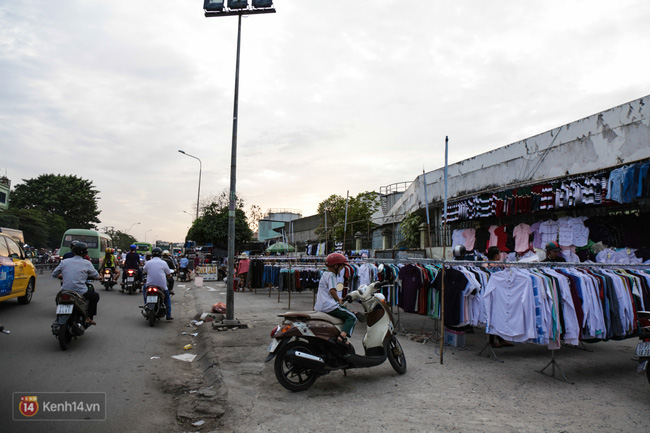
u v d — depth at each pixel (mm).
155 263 9594
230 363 6090
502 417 4090
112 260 16859
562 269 5785
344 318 5395
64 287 6953
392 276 8188
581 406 4391
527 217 11453
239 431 3824
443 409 4309
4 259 9789
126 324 9367
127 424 4004
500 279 5559
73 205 60875
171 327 9445
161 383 5355
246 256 18047
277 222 43000
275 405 4449
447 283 6773
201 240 41094
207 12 9500
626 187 7727
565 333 5184
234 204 9312
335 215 26875
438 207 16547
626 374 5598
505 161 12469
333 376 5488
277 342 4859
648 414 4168
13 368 5590
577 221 9492
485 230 12180
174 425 4031
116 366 5965
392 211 22828
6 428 3779
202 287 20344
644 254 8070
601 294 5473
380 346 5512
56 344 7035
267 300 14250
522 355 6633
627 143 8820
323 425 3924
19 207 57625
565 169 10359
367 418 4082
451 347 7137
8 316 9383
